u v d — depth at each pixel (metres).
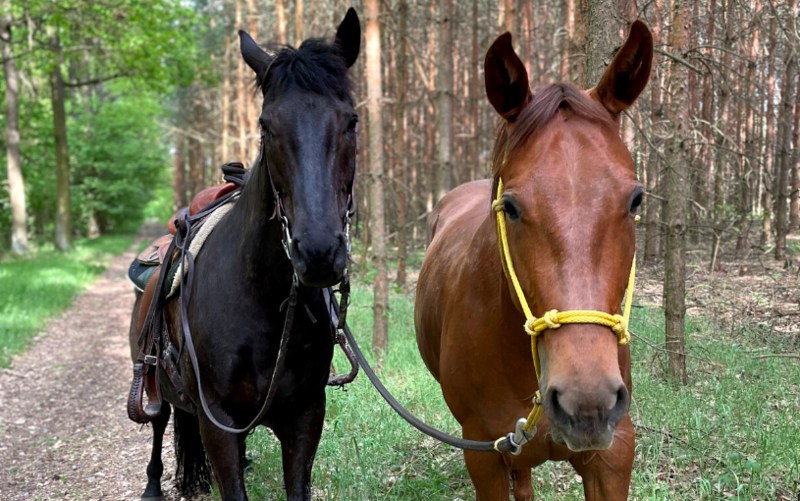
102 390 7.28
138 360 3.51
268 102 2.52
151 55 19.52
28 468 5.02
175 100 42.03
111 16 18.08
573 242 1.77
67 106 29.42
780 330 6.43
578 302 1.74
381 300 6.89
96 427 6.00
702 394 4.85
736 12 7.59
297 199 2.29
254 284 2.74
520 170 1.93
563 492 3.71
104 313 12.30
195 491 4.06
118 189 29.94
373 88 7.37
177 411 3.93
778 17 6.12
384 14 12.20
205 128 33.75
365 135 13.05
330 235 2.23
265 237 2.67
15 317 10.79
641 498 3.43
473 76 14.96
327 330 2.94
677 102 5.39
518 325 2.23
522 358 2.30
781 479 3.60
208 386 2.84
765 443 3.69
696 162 8.70
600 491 2.38
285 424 2.97
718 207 9.40
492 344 2.38
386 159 15.45
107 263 20.98
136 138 31.80
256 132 17.52
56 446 5.50
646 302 7.68
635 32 1.99
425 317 3.31
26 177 25.73
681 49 5.45
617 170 1.84
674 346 5.16
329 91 2.47
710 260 9.68
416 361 6.27
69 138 28.83
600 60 4.47
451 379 2.67
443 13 10.80
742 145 11.39
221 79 25.25
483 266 2.47
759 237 13.74
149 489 4.14
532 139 1.96
